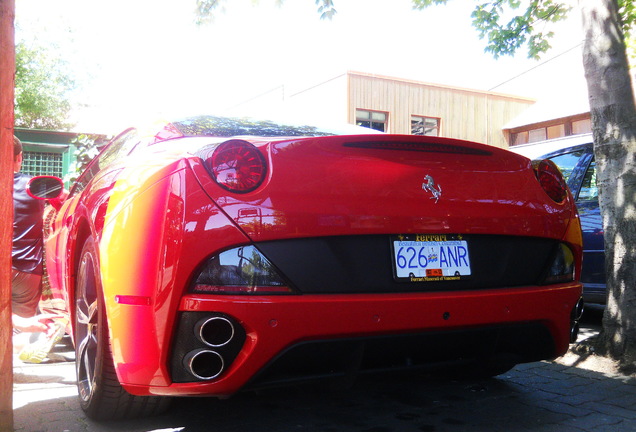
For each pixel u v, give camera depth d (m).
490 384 3.08
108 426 2.37
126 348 1.90
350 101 25.17
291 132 2.76
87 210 2.40
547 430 2.38
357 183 2.02
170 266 1.83
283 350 1.86
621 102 3.60
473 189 2.24
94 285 2.43
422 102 27.14
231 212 1.86
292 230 1.90
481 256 2.23
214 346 1.81
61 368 3.42
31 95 26.53
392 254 2.05
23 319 3.52
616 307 3.51
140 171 2.09
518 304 2.22
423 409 2.64
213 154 1.91
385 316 1.96
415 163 2.14
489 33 7.28
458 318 2.08
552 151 5.09
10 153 2.10
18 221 3.35
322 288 1.94
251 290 1.86
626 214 3.50
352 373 2.01
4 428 2.10
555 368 3.42
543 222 2.38
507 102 29.36
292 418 2.49
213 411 2.57
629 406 2.71
